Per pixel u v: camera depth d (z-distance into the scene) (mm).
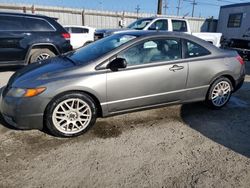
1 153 2898
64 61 3756
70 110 3270
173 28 9938
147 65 3607
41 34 6668
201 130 3646
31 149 3004
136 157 2912
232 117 4148
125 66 3295
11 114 3129
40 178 2510
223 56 4277
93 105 3404
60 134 3266
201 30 21672
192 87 4027
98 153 2971
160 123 3830
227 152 3084
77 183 2459
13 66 6887
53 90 3082
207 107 4480
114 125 3701
